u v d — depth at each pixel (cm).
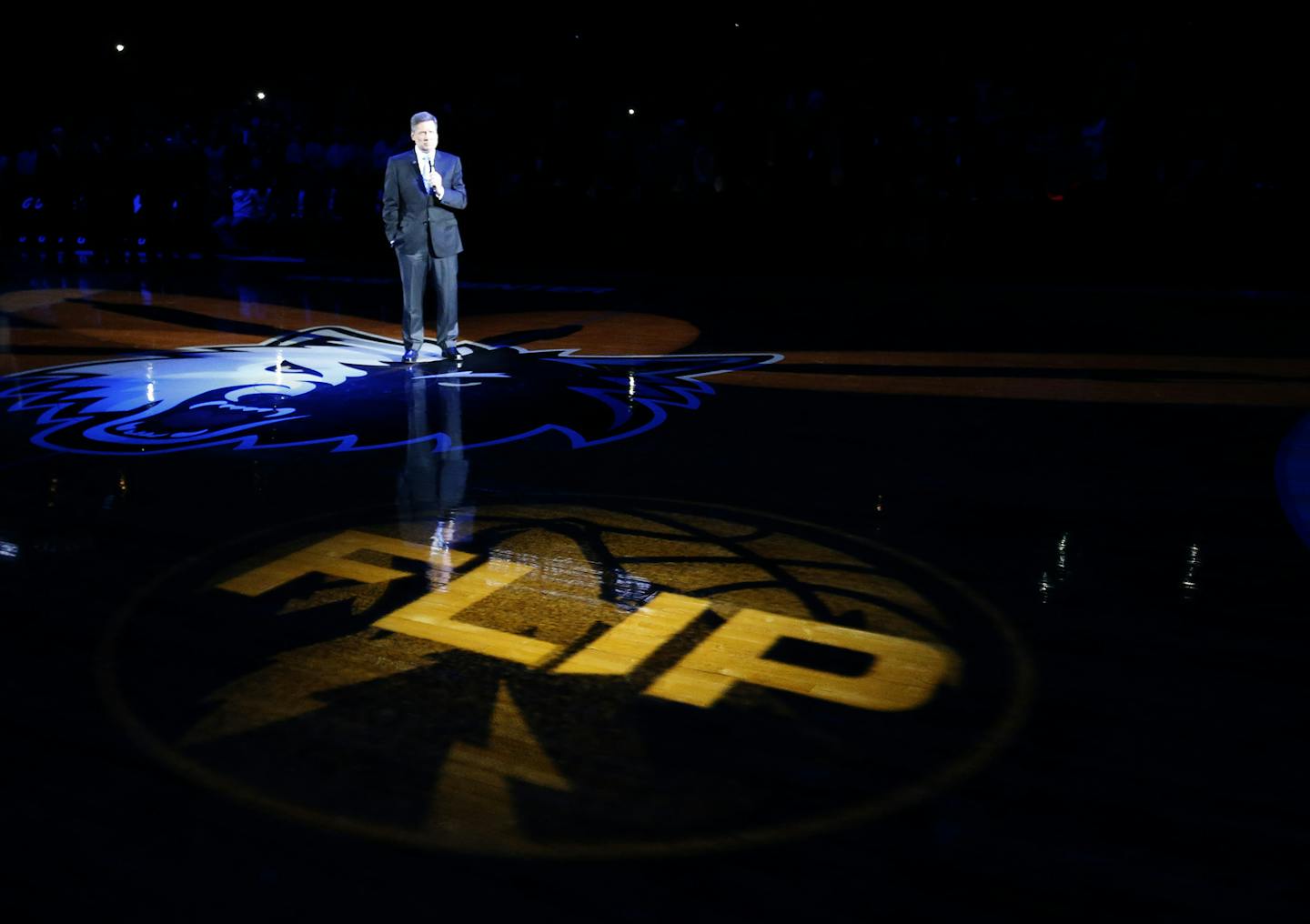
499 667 301
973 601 346
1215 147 1156
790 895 208
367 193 1505
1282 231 1085
